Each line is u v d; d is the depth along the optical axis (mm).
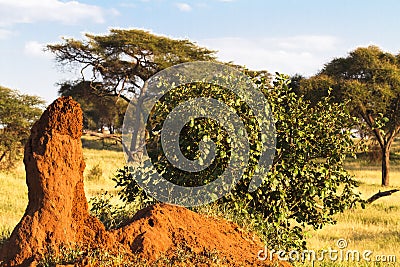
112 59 46844
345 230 16922
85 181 28234
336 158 10688
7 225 12547
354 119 11117
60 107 6930
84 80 48938
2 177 27781
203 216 8758
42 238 6578
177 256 7055
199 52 47312
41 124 6887
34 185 6762
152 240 7094
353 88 39906
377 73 41812
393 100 41094
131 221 7785
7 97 37469
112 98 50844
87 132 48406
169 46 46031
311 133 10508
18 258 6461
